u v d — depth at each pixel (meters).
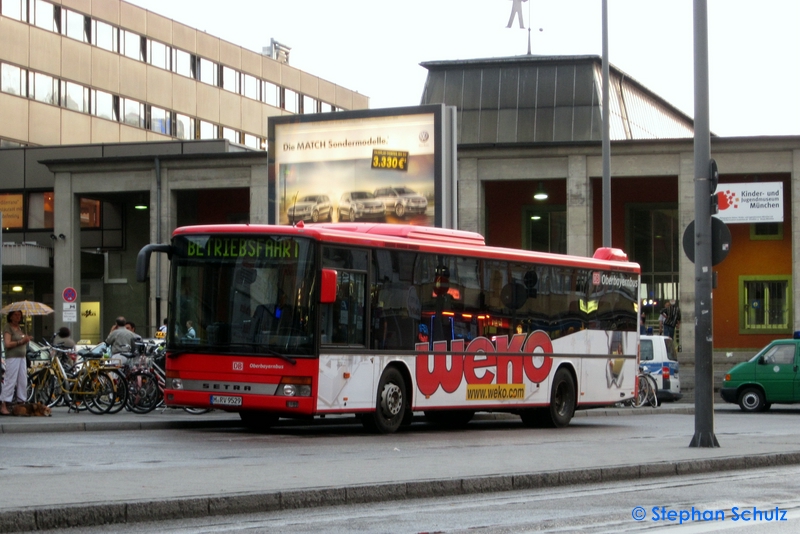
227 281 18.12
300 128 36.88
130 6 66.06
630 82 51.19
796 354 30.02
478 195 42.31
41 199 53.16
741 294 45.34
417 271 19.34
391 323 18.80
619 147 41.72
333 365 17.73
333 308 17.86
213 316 18.12
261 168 44.25
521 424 23.22
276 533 8.46
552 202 46.81
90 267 51.88
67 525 8.53
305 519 9.21
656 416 27.61
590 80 46.97
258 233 18.05
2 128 57.72
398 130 35.56
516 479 11.54
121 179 45.62
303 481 10.64
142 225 52.00
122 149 51.28
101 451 14.53
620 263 24.03
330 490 10.08
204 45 71.81
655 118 54.50
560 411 22.17
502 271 21.03
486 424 23.20
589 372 22.92
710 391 15.78
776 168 41.16
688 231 16.23
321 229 17.88
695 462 13.58
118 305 52.09
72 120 61.84
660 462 13.23
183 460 13.38
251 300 17.92
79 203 46.78
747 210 41.62
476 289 20.44
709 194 16.06
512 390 21.00
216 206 49.66
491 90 47.72
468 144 42.25
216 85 72.69
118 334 24.23
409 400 19.20
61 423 18.27
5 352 20.11
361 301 18.31
